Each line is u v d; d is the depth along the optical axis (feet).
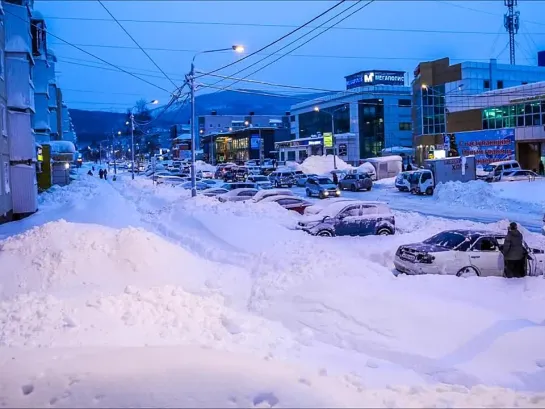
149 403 17.38
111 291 37.76
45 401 17.97
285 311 36.50
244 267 52.47
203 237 69.36
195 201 99.76
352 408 17.42
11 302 33.12
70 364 22.15
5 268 43.42
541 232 77.05
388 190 166.61
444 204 121.60
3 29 96.63
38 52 167.84
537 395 21.99
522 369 26.45
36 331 29.17
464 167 146.10
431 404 18.80
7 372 21.56
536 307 35.42
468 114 202.28
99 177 292.81
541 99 167.84
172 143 484.33
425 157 232.53
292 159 327.47
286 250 54.70
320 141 302.66
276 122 432.66
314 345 30.78
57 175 207.62
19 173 102.78
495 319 31.83
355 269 44.52
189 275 47.01
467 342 29.45
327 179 148.87
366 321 32.91
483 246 46.11
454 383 25.50
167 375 20.10
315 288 39.45
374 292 37.37
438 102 227.61
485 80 218.59
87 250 46.19
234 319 33.71
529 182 128.67
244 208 89.04
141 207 121.08
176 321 32.40
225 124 455.63
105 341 28.30
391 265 53.88
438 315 32.48
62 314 31.14
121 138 545.85
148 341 28.99
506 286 40.14
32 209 104.42
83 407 17.28
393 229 69.92
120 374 20.33
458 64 220.02
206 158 431.43
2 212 91.86
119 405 17.30
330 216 69.15
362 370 26.30
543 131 166.91
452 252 45.57
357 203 70.23
